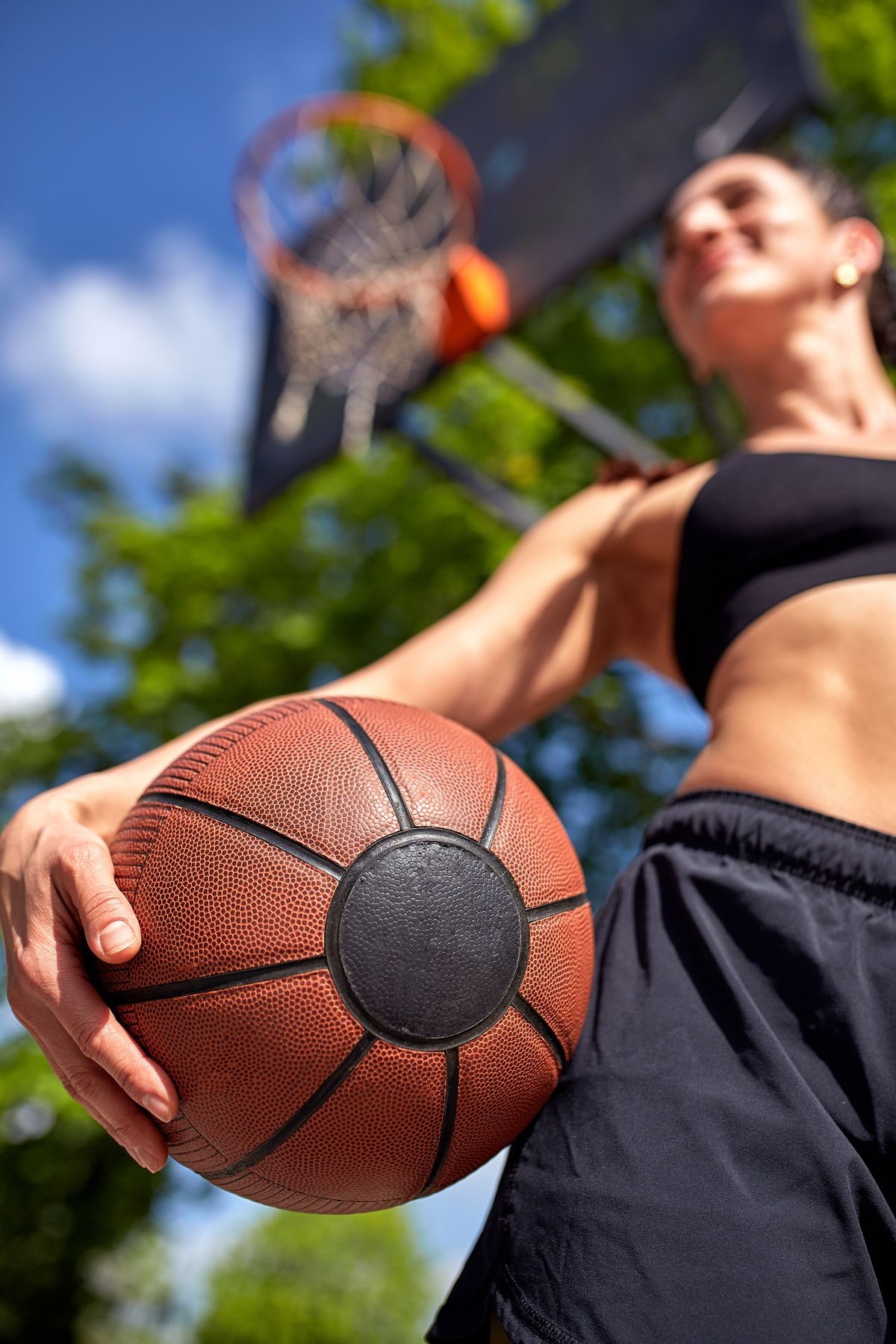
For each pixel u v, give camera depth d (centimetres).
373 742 133
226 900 120
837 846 141
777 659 165
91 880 125
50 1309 1153
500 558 811
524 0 1038
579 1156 124
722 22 532
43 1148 1047
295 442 661
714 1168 118
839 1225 116
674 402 872
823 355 222
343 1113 119
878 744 149
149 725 994
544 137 594
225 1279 2506
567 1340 112
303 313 631
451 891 122
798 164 248
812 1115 121
